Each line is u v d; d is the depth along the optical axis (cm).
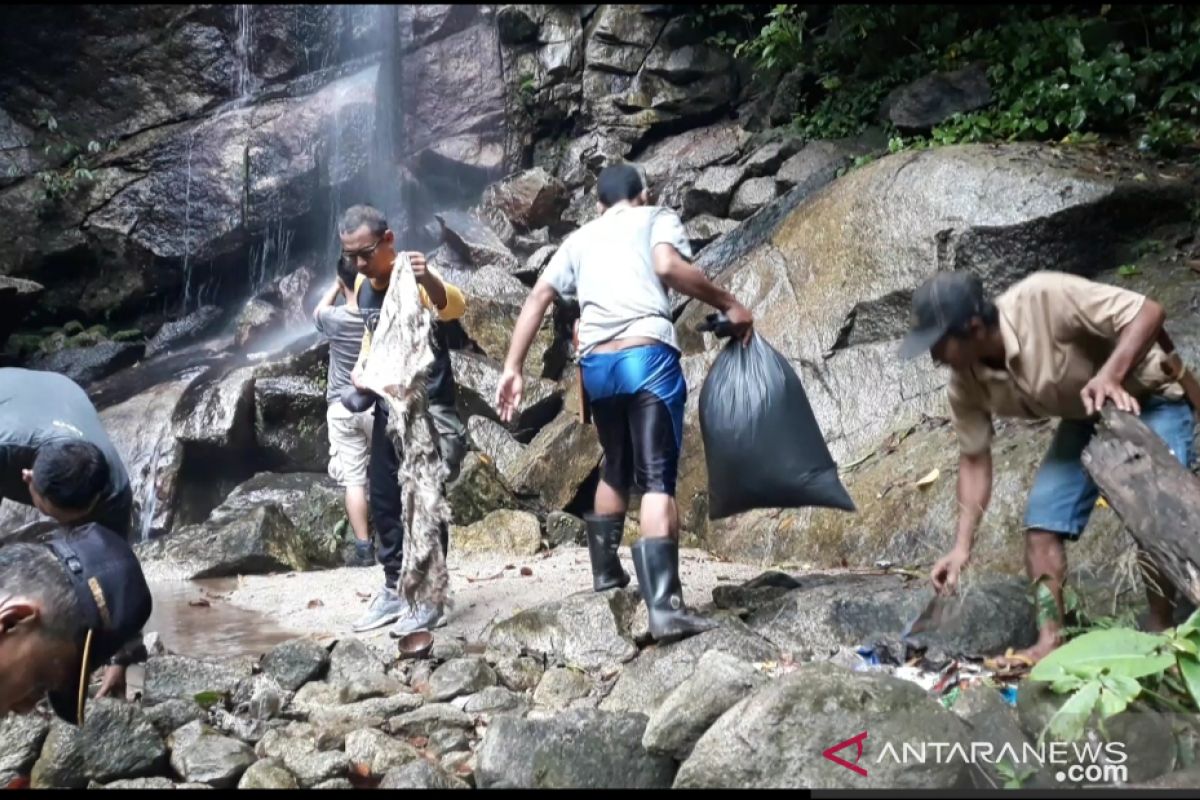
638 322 473
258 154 1274
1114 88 880
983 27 1083
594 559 501
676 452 469
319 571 745
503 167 1257
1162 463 351
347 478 631
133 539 887
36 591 334
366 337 536
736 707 324
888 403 725
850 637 444
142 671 489
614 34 1259
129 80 1338
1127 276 719
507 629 480
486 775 352
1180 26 930
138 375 1116
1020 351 375
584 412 498
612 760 346
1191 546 338
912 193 786
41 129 1313
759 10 1250
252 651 520
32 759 376
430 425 501
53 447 382
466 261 1111
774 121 1166
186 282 1270
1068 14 1000
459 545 738
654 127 1244
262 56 1362
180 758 377
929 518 601
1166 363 384
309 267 1232
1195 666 331
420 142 1270
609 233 486
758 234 980
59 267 1257
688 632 439
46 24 1320
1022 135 916
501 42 1275
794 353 778
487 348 974
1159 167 797
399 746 379
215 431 898
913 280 757
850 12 1112
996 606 431
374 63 1352
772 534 664
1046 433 604
